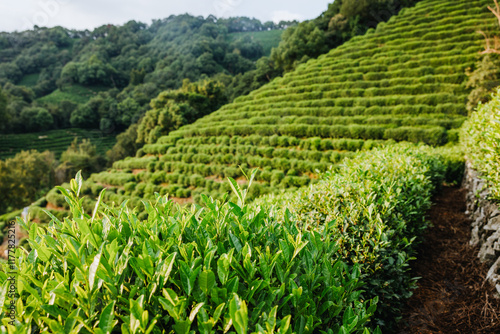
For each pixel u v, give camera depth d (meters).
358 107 26.58
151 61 118.62
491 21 30.20
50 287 1.57
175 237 2.04
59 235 1.91
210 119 37.28
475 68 25.16
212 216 2.29
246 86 68.56
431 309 3.46
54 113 88.06
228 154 26.31
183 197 23.64
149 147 35.84
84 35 159.12
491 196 4.29
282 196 5.19
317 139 22.83
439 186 8.05
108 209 2.20
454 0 38.44
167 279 1.62
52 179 47.25
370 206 3.21
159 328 1.49
